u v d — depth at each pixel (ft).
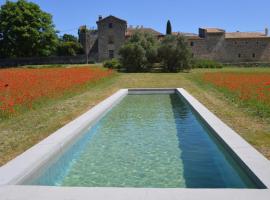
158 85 97.76
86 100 61.05
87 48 259.80
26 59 220.02
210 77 107.04
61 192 18.93
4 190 19.24
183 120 47.80
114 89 83.46
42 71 120.88
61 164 28.22
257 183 20.51
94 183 23.89
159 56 165.07
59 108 51.26
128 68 164.96
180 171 26.20
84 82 85.10
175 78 121.19
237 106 51.70
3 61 214.90
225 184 23.44
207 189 19.06
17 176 21.15
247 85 76.02
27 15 216.13
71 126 35.65
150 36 174.09
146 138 37.37
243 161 23.32
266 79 93.61
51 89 65.41
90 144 34.78
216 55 258.98
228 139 29.40
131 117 50.72
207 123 37.83
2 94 56.39
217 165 27.50
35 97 54.95
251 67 227.81
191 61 170.40
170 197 18.12
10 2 218.59
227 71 157.89
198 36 266.57
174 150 32.32
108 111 53.62
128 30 262.47
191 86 91.56
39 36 218.38
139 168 26.99
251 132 33.30
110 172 26.07
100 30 248.32
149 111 56.44
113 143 35.19
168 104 64.90
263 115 42.68
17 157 24.57
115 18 245.86
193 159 29.27
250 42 258.37
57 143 28.37
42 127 37.22
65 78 89.25
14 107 46.01
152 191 18.89
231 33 274.77
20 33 213.46
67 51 262.88
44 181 24.23
